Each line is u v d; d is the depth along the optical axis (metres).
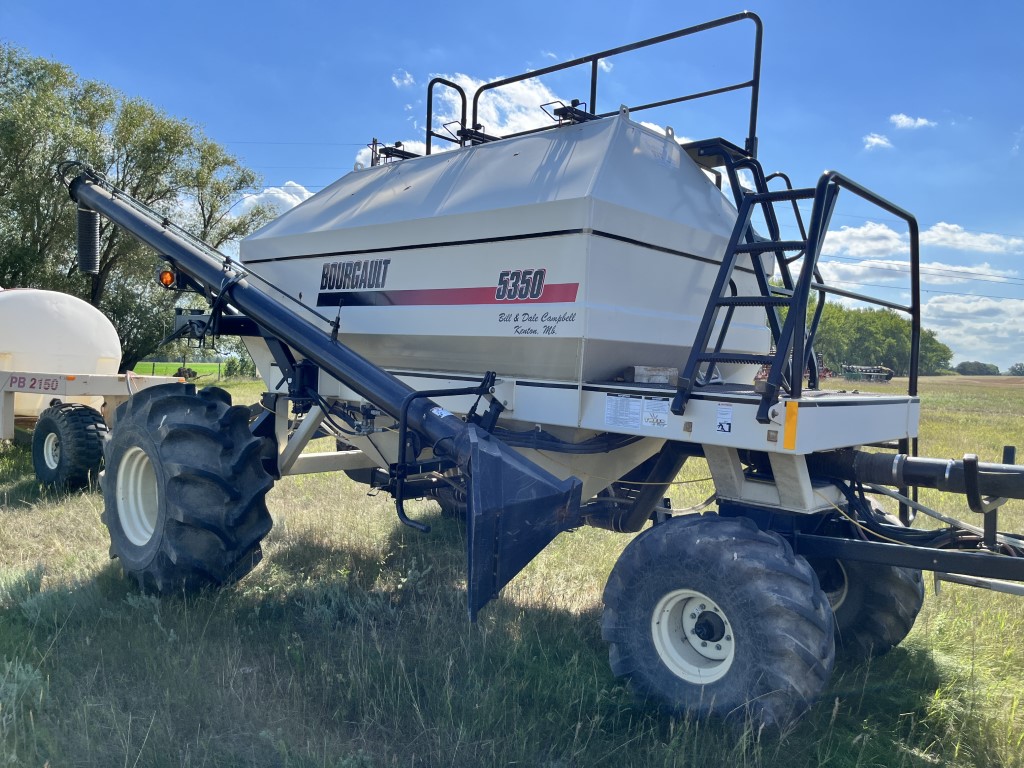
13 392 9.23
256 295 5.45
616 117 4.64
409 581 5.32
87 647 4.07
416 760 3.24
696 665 3.66
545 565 5.96
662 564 3.66
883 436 4.23
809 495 3.77
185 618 4.43
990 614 5.00
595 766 3.23
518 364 4.54
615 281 4.34
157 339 30.41
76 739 3.18
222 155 32.69
